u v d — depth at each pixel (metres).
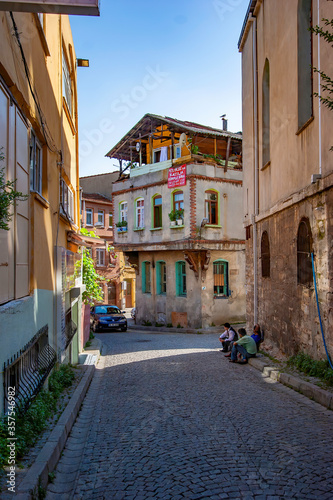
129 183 30.53
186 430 6.16
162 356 14.49
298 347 10.28
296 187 10.32
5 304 5.16
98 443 5.86
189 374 10.77
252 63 15.05
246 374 10.49
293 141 10.56
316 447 5.17
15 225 5.78
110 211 44.75
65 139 11.91
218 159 27.47
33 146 7.53
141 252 30.30
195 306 26.64
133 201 30.19
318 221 8.77
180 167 26.72
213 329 26.02
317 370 8.59
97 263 42.97
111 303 44.88
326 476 4.32
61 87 10.80
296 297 10.38
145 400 8.23
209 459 4.94
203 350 15.96
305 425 6.13
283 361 11.09
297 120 10.18
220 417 6.76
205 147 29.41
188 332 26.08
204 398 8.12
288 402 7.56
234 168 28.16
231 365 11.92
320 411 6.89
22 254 6.25
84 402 8.32
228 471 4.55
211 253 27.00
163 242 27.25
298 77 10.12
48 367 7.05
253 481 4.28
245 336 12.39
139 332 27.22
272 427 6.10
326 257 8.37
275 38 12.12
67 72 12.79
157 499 4.02
